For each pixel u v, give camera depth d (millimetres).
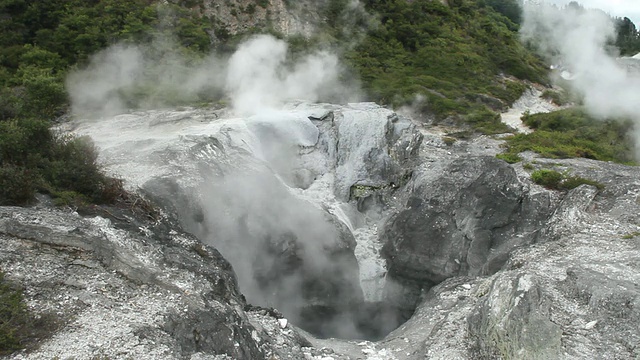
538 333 10461
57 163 13523
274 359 11258
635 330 10719
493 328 11344
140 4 32469
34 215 11562
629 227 16250
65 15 30547
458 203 18938
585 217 16969
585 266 13320
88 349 9211
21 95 23109
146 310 10391
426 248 18969
